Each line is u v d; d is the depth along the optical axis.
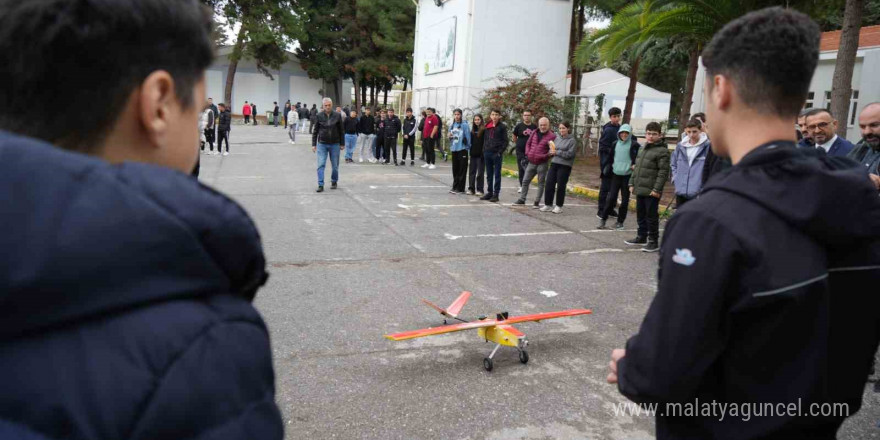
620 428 3.03
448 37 20.42
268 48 37.59
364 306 4.69
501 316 3.88
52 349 0.60
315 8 39.16
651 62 25.30
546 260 6.41
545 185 9.66
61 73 0.68
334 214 8.59
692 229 1.14
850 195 1.12
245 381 0.68
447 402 3.21
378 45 35.97
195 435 0.62
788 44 1.17
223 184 11.17
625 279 5.76
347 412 3.07
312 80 44.16
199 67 0.81
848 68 7.62
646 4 10.66
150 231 0.61
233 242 0.69
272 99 43.16
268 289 5.04
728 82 1.25
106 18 0.69
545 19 19.47
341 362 3.66
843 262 1.19
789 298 1.08
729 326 1.12
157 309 0.63
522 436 2.91
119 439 0.59
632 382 1.21
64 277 0.57
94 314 0.60
